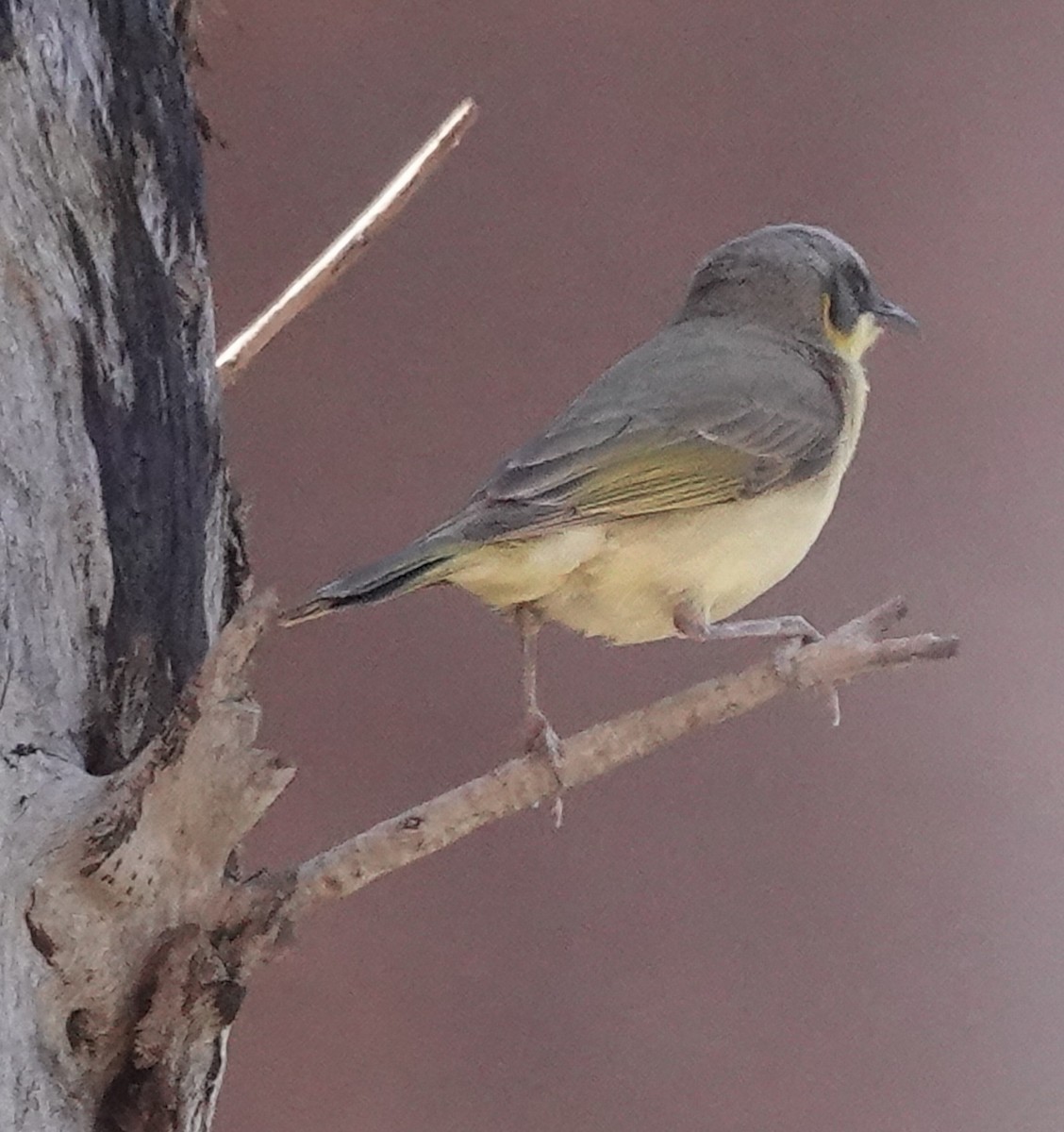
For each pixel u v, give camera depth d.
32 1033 3.16
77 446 3.62
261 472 8.83
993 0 9.16
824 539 8.83
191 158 4.20
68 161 3.73
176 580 3.92
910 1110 8.32
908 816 8.65
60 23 3.77
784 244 6.29
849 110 9.15
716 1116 8.30
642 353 5.82
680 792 8.73
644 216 9.12
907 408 8.95
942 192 9.09
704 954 8.53
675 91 9.20
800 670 3.86
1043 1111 8.27
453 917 8.59
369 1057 8.34
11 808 3.20
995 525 8.84
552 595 4.82
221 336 8.82
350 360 9.01
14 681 3.32
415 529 8.80
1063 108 9.07
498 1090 8.34
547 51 9.20
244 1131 8.20
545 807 8.68
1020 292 9.02
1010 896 8.52
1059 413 8.91
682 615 5.01
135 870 3.18
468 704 8.62
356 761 8.52
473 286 9.10
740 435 5.28
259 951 3.41
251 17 9.04
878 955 8.50
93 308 3.74
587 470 4.98
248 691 3.21
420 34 9.20
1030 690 8.68
